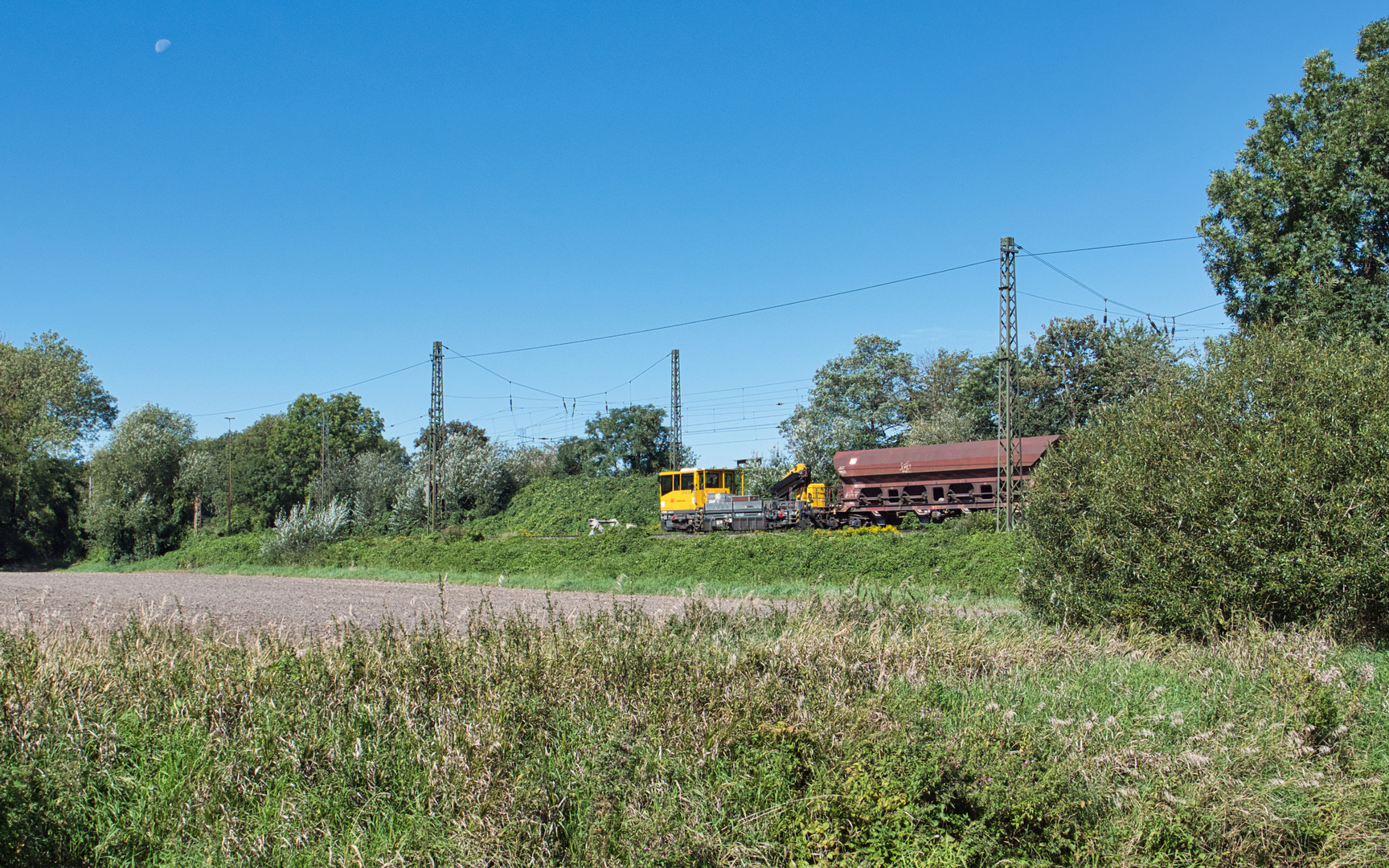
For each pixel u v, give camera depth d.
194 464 62.25
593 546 30.86
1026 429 45.66
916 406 58.28
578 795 5.46
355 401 85.00
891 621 10.76
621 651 7.88
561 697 6.94
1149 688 7.89
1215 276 28.67
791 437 53.06
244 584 30.36
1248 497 10.20
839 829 5.14
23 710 6.48
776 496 40.44
